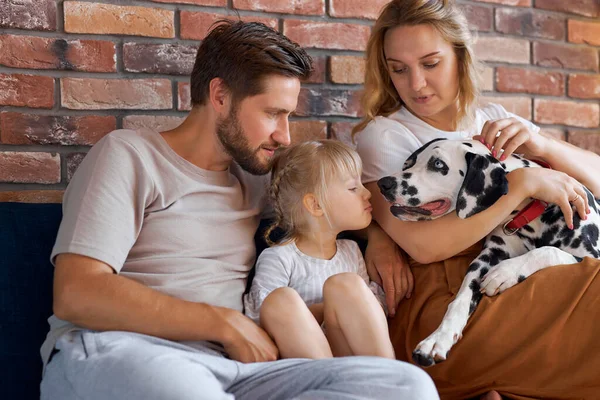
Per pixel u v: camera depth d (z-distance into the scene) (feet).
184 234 5.38
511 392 5.14
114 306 4.57
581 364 5.02
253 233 5.96
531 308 5.26
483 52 8.22
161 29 6.88
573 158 6.24
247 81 5.33
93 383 4.13
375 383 4.07
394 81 6.41
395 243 6.26
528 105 8.50
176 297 5.18
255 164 5.53
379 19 6.43
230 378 4.36
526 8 8.46
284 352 4.85
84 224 4.80
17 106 6.42
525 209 5.76
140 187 5.20
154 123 6.89
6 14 6.33
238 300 5.55
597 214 5.89
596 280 5.15
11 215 5.65
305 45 7.45
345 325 4.97
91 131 6.66
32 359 5.42
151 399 3.96
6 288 5.46
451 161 5.68
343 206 5.89
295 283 5.81
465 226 5.62
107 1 6.69
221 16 7.11
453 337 5.16
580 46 8.80
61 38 6.54
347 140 7.68
